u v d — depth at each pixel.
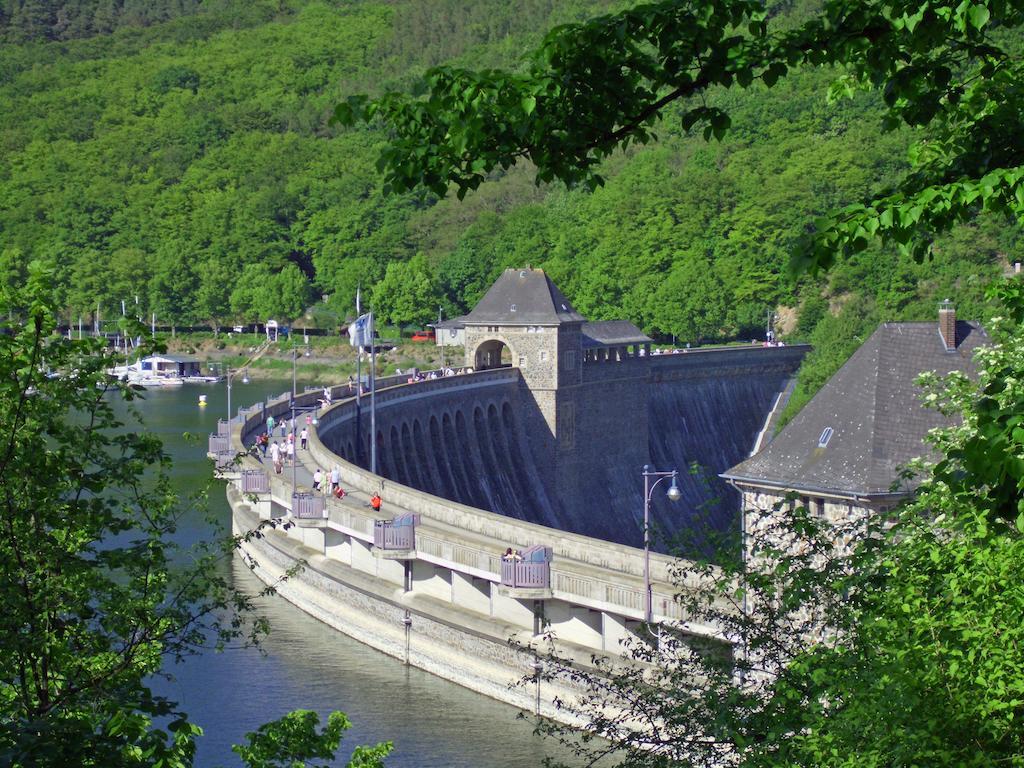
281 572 122.81
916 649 37.34
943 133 37.75
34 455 40.09
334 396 186.12
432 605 104.00
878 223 31.30
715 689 43.47
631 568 91.12
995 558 38.22
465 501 177.75
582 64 32.81
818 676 38.72
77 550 41.94
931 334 107.81
